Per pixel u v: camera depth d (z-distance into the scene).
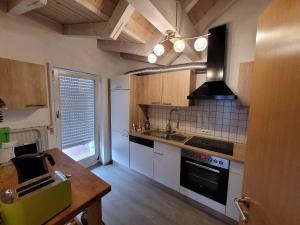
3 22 1.80
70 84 2.66
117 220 1.90
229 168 1.78
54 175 1.02
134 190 2.49
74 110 2.77
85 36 2.14
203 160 1.98
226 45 2.22
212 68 2.20
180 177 2.23
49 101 2.32
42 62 2.17
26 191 0.82
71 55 2.50
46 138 2.30
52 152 1.79
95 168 3.14
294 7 0.52
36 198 0.73
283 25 0.59
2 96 1.63
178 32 1.79
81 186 1.10
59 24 2.29
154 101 2.79
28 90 1.83
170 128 2.93
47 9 1.85
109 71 3.17
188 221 1.91
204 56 2.51
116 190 2.48
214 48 2.17
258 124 0.77
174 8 1.65
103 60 3.03
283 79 0.57
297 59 0.49
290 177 0.51
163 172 2.43
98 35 1.99
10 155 1.45
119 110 3.02
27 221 0.70
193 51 2.27
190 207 2.14
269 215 0.62
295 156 0.49
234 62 2.18
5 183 1.11
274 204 0.59
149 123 3.16
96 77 3.04
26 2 1.53
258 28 0.82
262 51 0.76
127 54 3.29
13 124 1.99
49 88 2.29
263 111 0.73
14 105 1.72
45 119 2.30
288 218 0.50
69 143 2.75
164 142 2.34
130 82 2.82
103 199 2.26
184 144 2.17
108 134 3.31
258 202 0.72
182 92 2.44
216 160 1.87
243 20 2.09
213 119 2.48
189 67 2.48
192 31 2.12
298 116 0.48
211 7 2.17
